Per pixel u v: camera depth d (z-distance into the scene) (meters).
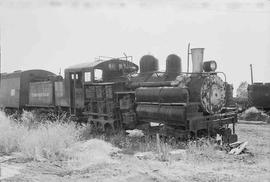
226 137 12.12
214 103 12.27
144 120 13.38
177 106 11.62
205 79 11.98
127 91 14.62
